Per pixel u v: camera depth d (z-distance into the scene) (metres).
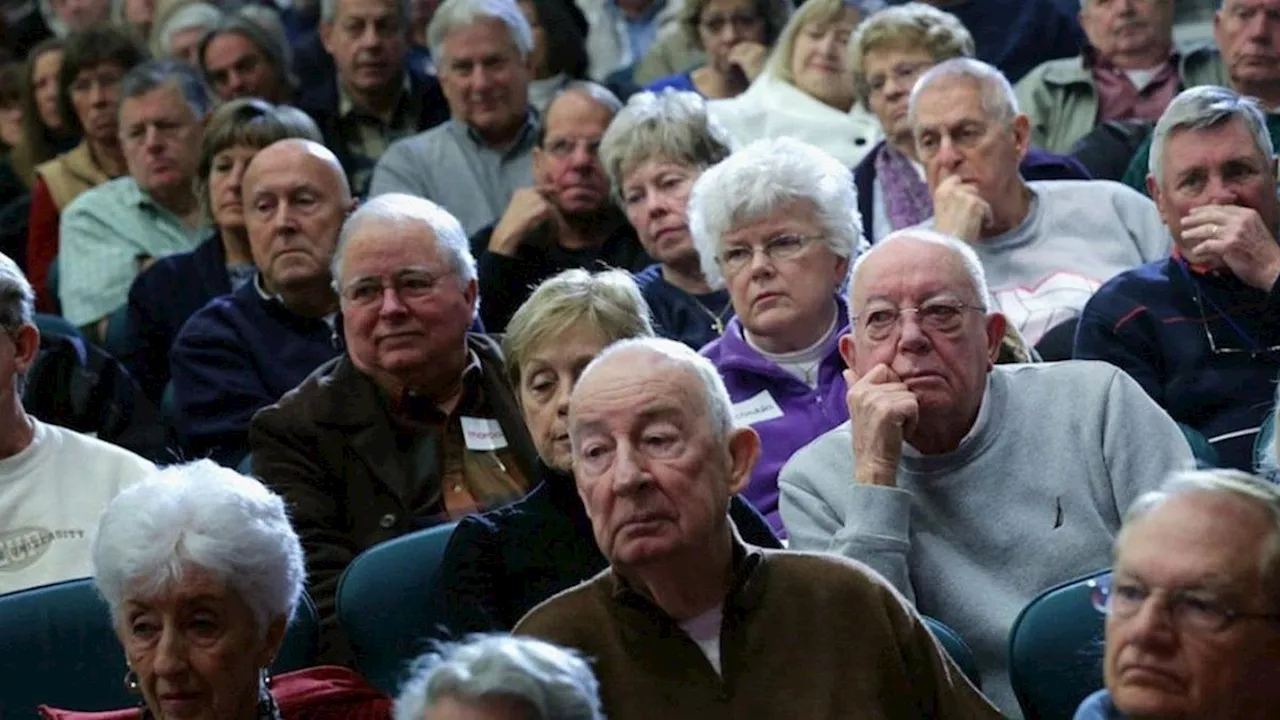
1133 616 7.20
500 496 11.56
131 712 8.81
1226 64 16.00
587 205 15.55
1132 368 12.64
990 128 13.95
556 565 9.91
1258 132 12.69
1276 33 15.72
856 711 8.29
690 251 13.80
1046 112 17.66
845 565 8.62
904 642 8.48
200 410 14.17
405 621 10.16
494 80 17.47
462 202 17.52
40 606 9.62
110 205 18.31
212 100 18.55
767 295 11.84
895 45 15.59
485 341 11.98
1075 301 13.80
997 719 8.47
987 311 10.48
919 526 10.34
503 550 9.94
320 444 11.46
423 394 11.65
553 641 8.47
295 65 20.86
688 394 8.44
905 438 10.42
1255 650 7.08
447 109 19.53
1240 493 7.23
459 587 9.86
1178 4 18.39
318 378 11.80
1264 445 11.10
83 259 18.14
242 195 15.04
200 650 8.38
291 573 8.61
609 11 22.08
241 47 19.61
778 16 18.62
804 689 8.34
